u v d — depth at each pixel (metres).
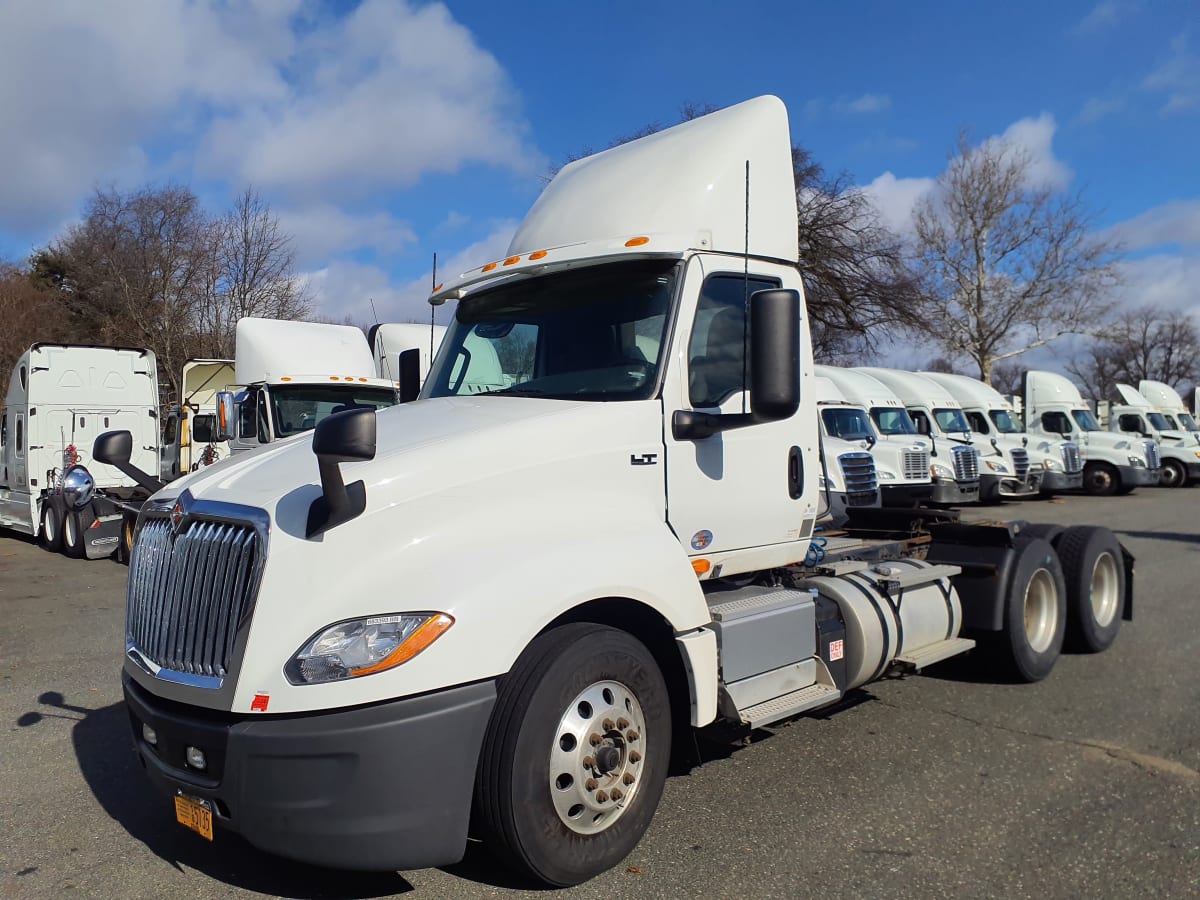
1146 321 70.44
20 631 8.45
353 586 3.24
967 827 4.15
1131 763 4.93
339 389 13.04
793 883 3.65
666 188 4.58
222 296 32.91
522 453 3.72
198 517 3.55
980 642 6.44
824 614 4.88
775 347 3.83
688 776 4.77
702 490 4.35
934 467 20.47
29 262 40.75
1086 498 24.89
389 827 3.13
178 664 3.47
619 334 4.39
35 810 4.42
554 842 3.46
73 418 15.44
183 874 3.77
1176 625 8.31
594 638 3.58
